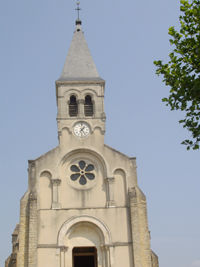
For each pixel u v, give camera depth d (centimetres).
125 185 4197
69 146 4347
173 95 2341
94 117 4525
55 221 3978
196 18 2366
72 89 4672
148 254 3875
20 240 3859
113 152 4325
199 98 2311
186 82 2312
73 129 4450
